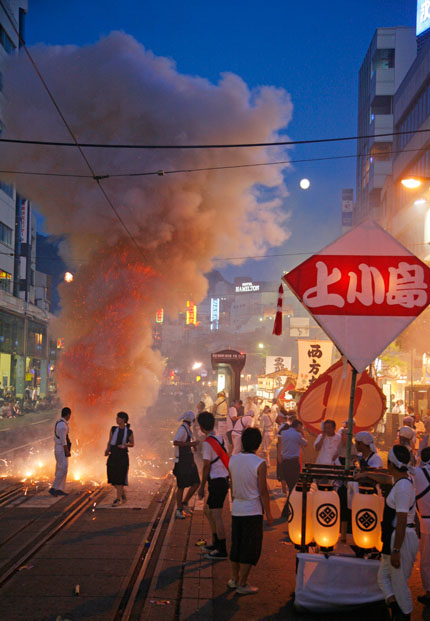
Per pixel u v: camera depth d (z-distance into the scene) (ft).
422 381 87.15
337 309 21.44
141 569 22.98
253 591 20.85
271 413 64.23
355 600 18.79
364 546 19.54
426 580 20.59
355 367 21.26
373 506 19.63
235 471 21.39
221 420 73.20
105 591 20.34
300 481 20.75
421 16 138.21
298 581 19.17
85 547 25.82
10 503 35.24
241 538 20.94
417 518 21.29
